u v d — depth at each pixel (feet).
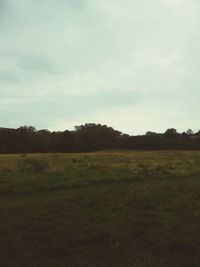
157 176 114.21
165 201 64.44
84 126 493.36
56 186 94.53
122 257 38.50
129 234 45.70
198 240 42.04
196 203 61.72
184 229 46.44
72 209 61.05
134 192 75.05
